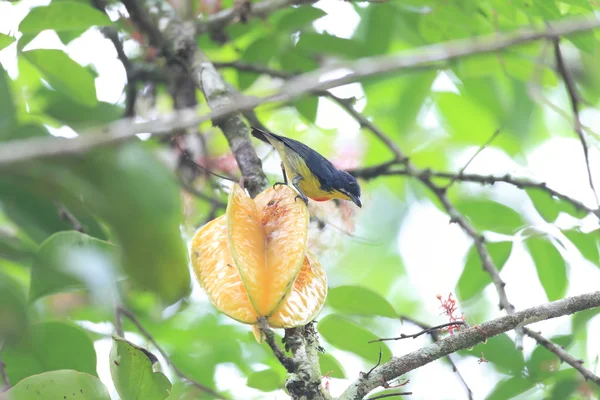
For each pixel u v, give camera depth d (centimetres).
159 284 242
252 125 1214
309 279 697
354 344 848
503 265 1020
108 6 1169
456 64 1149
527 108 1211
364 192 1515
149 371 606
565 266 1012
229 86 1208
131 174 223
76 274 306
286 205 728
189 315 1235
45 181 215
